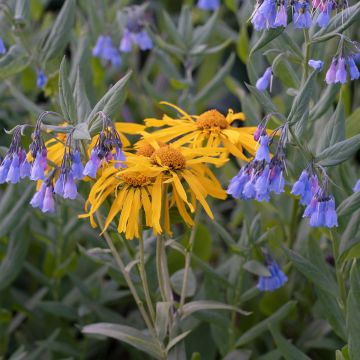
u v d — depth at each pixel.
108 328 0.59
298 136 0.53
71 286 0.82
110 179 0.53
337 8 0.54
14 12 0.77
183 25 0.84
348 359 0.59
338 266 0.58
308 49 0.57
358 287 0.54
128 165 0.53
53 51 0.71
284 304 0.70
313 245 0.61
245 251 0.64
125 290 0.79
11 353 0.81
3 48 0.68
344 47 0.53
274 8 0.51
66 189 0.51
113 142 0.50
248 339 0.66
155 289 0.67
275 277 0.63
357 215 0.58
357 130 0.65
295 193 0.51
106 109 0.52
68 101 0.54
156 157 0.53
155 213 0.52
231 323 0.68
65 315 0.74
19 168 0.52
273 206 0.73
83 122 0.54
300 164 0.63
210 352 0.73
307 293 0.75
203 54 0.83
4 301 0.78
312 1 0.53
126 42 0.84
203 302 0.60
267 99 0.56
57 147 0.57
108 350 0.83
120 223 0.52
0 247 0.76
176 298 0.75
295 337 0.76
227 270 0.73
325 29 0.56
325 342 0.71
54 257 0.79
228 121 0.59
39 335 0.80
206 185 0.54
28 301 0.81
